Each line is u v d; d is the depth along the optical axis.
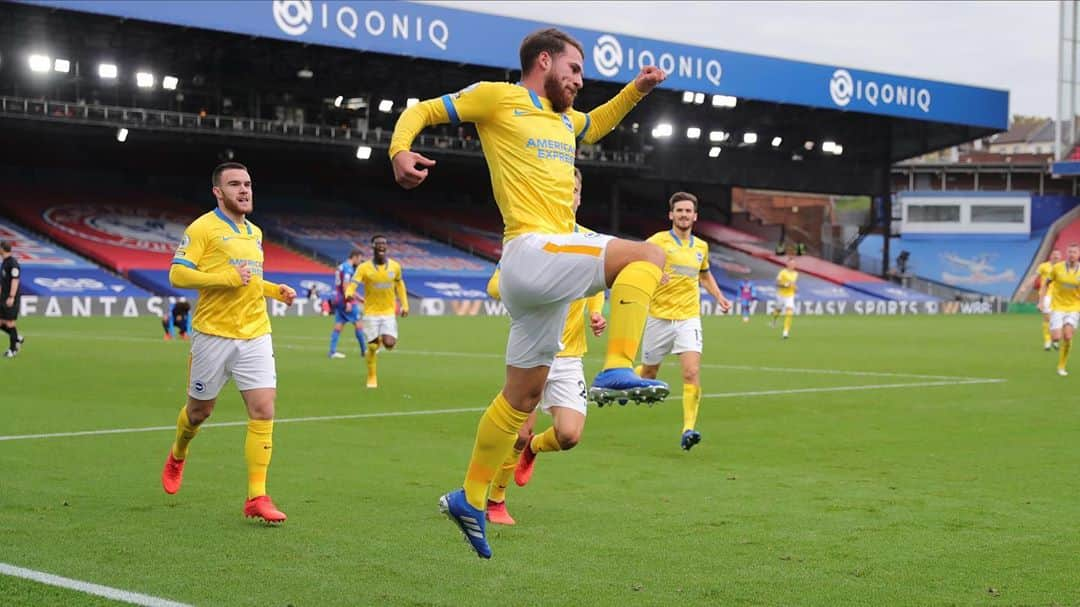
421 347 24.81
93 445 9.59
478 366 19.42
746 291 45.38
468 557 5.62
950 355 23.30
